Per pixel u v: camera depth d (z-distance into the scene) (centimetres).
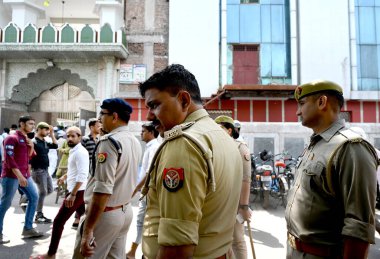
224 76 1273
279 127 1012
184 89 135
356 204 147
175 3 1297
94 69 1324
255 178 758
